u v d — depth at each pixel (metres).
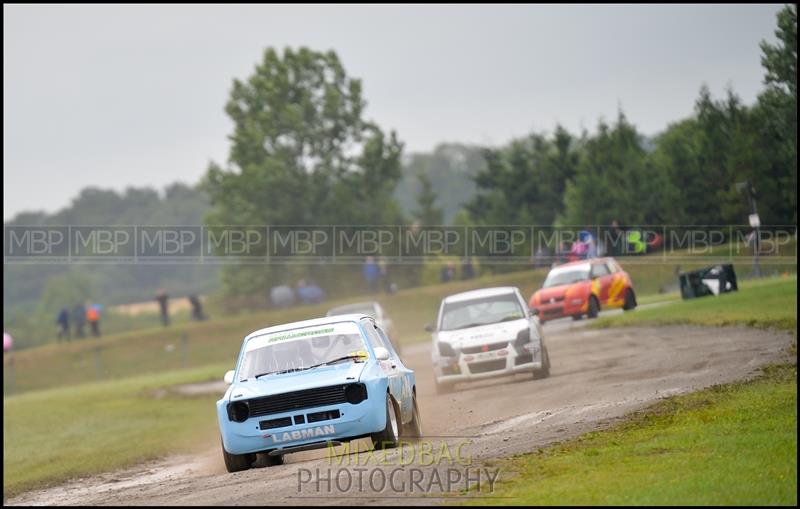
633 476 38.03
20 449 107.06
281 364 54.88
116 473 74.88
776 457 39.59
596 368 90.56
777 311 107.88
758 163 191.75
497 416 68.06
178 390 153.88
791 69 146.75
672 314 127.50
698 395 60.12
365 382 52.06
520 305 94.38
